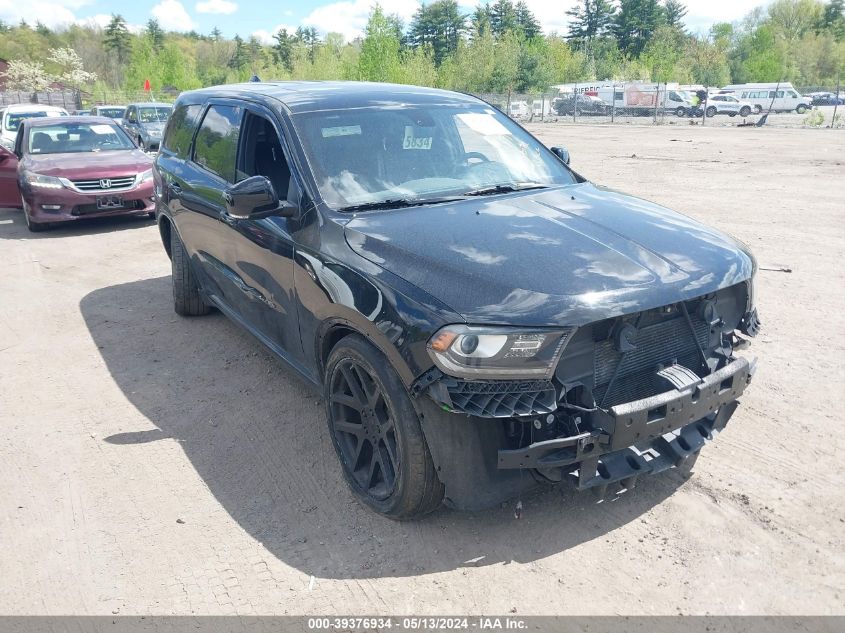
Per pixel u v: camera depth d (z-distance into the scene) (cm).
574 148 2145
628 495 337
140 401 463
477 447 279
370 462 336
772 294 624
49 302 686
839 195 1127
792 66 8731
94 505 348
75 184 993
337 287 320
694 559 293
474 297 274
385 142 401
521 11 10625
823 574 281
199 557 307
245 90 487
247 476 370
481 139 434
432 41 9838
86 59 11106
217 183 471
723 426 326
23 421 439
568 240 314
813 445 375
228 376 496
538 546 305
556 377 277
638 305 277
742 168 1516
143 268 806
